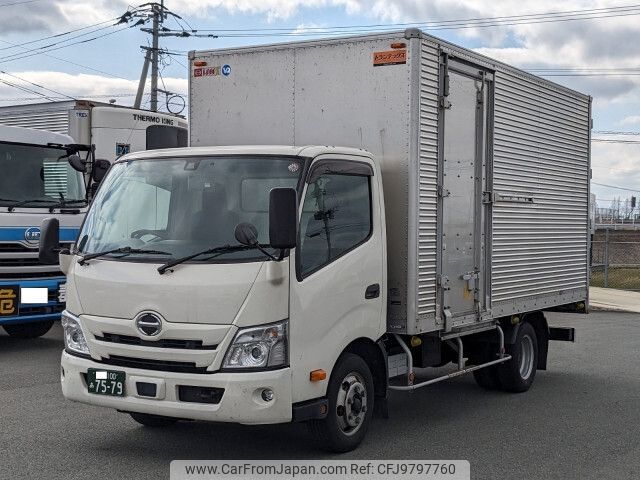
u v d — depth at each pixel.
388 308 7.13
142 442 6.99
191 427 7.50
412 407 8.88
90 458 6.50
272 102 7.80
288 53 7.70
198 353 5.70
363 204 6.76
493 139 8.52
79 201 11.59
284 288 5.81
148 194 6.46
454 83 7.75
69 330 6.32
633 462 6.81
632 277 30.14
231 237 6.04
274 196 5.59
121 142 15.84
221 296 5.69
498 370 9.59
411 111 7.04
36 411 7.96
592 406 9.05
